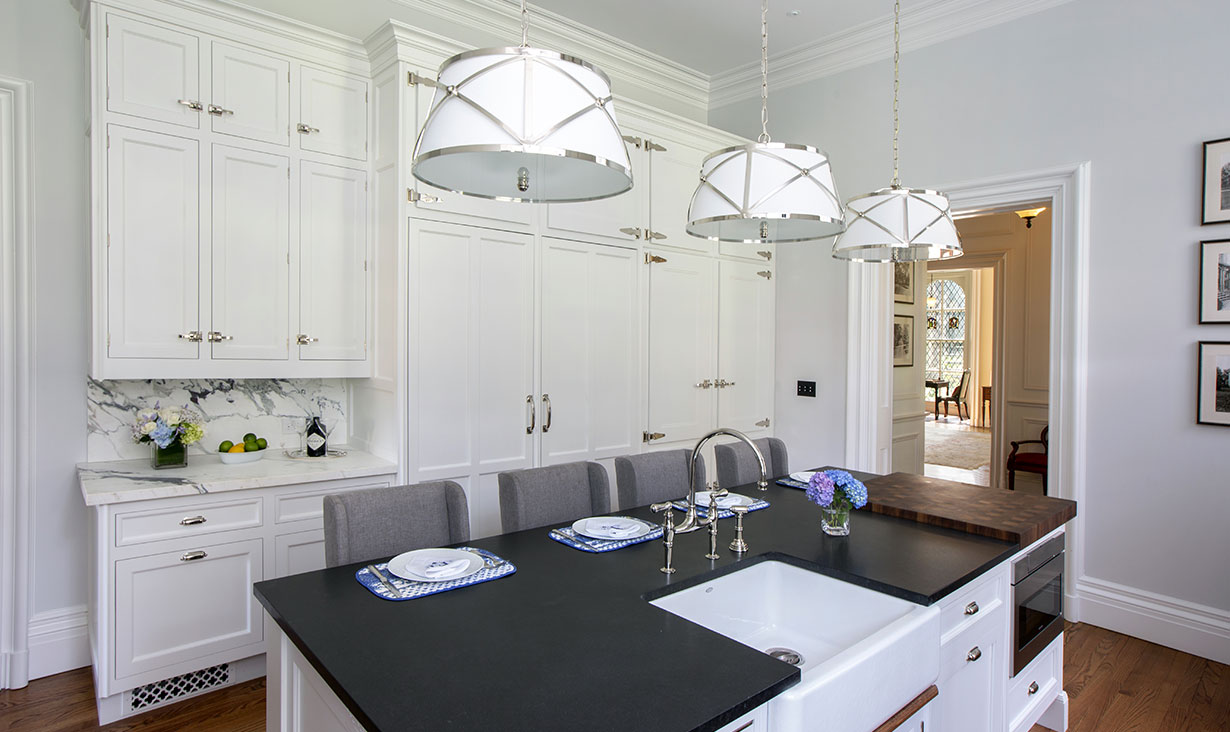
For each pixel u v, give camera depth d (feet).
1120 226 10.67
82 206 9.07
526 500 7.74
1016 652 6.89
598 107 4.20
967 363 41.14
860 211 7.13
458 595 5.26
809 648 5.99
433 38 9.52
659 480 9.08
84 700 8.36
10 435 8.67
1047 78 11.35
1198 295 10.00
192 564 8.24
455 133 4.02
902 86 13.08
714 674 4.00
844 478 6.91
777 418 15.24
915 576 5.70
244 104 9.12
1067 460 11.19
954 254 7.59
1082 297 10.97
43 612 8.93
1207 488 9.99
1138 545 10.60
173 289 8.64
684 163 13.28
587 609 4.99
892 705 4.67
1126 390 10.66
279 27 9.30
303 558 9.02
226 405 10.20
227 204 9.02
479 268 10.26
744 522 7.57
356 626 4.66
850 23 13.05
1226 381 9.78
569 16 12.83
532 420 10.90
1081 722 8.23
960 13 12.16
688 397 13.43
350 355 10.09
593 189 4.81
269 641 5.29
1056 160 11.27
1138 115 10.48
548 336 11.14
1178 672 9.48
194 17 8.71
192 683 8.45
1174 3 10.16
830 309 14.30
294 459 9.86
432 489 6.96
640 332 12.53
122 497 7.69
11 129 8.59
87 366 9.15
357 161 10.09
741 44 14.07
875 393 13.75
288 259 9.52
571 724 3.44
